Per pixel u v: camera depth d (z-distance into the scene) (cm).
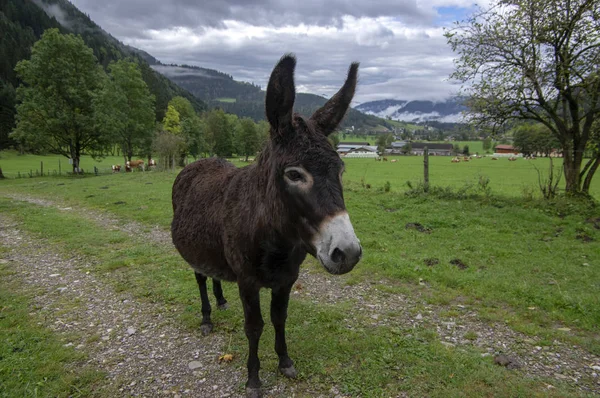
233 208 275
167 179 1902
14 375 313
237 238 264
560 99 973
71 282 546
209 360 342
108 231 862
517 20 914
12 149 6259
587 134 948
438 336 382
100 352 357
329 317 415
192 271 581
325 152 199
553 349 355
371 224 835
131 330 400
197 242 328
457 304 458
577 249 638
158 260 639
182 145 3731
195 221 333
